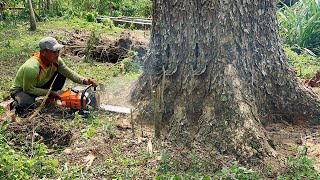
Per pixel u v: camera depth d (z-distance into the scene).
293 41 10.35
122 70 7.20
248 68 4.67
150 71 4.97
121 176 3.87
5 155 3.85
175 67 4.77
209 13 4.60
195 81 4.64
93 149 4.31
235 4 4.60
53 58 5.12
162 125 4.73
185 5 4.68
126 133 4.70
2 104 5.67
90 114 5.05
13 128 4.66
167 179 3.71
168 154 4.12
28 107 5.14
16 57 8.38
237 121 4.31
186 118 4.54
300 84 5.13
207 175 3.76
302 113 5.02
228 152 4.20
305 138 4.72
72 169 3.98
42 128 4.71
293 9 12.20
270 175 3.95
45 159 4.10
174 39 4.78
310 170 4.02
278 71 4.95
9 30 11.38
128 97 5.43
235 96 4.43
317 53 10.02
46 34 10.96
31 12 11.41
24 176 3.79
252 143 4.19
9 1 14.16
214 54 4.61
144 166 4.05
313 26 10.21
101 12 15.78
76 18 13.92
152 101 4.89
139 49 8.73
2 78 6.99
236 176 3.71
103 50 8.50
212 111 4.45
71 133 4.66
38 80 5.19
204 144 4.32
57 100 5.29
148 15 15.98
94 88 5.34
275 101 4.95
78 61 8.12
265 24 4.84
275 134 4.77
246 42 4.67
